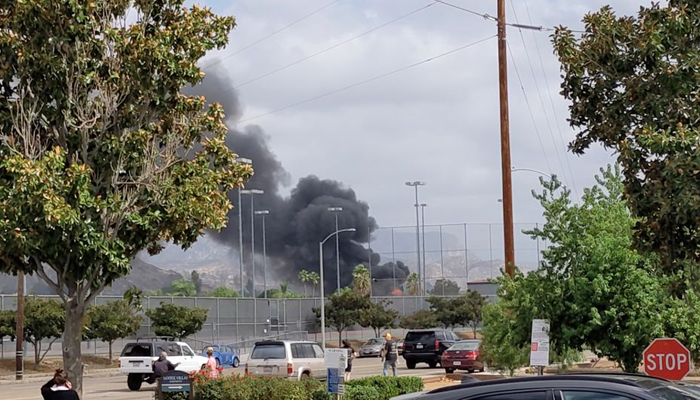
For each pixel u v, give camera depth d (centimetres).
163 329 6034
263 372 3108
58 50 1688
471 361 4153
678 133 1256
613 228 1742
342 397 2269
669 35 1377
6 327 5209
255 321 7581
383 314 8100
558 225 1781
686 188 1227
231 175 1838
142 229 1734
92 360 5909
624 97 1422
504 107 2645
